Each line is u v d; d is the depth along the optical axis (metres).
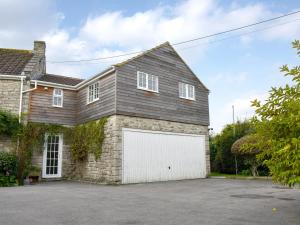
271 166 5.37
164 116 16.84
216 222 5.70
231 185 13.30
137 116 15.45
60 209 7.00
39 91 17.20
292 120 4.85
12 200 8.32
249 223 5.60
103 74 15.74
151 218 6.07
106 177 14.53
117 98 14.73
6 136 15.54
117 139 14.36
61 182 15.80
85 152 16.36
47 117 17.23
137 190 11.34
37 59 18.53
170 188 12.15
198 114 19.05
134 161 14.91
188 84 18.91
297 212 6.68
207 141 19.28
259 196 9.48
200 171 18.34
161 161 16.22
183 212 6.72
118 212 6.70
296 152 4.83
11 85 16.22
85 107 17.44
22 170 14.53
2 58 18.33
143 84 16.22
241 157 20.66
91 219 5.95
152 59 16.94
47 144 17.05
